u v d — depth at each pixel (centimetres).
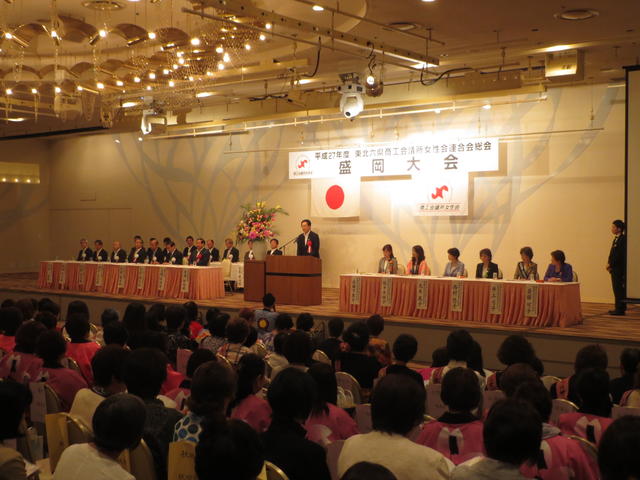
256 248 1438
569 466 286
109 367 376
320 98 1312
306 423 361
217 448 194
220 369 315
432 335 974
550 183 1320
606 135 1265
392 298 1066
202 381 311
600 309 1173
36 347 505
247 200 1750
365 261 1545
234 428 199
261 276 1269
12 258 2164
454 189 1395
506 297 973
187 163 1875
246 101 1562
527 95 1333
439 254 1448
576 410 407
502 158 1370
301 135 1639
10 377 498
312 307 1184
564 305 944
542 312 949
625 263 1022
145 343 500
